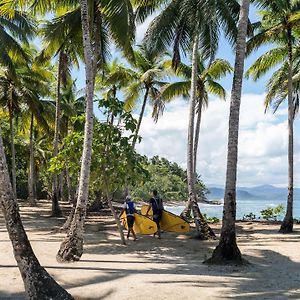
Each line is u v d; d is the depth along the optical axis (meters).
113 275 9.95
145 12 18.44
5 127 42.38
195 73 19.12
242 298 8.04
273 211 28.45
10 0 13.98
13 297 8.10
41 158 52.19
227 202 12.04
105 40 18.48
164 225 18.27
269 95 24.44
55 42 18.66
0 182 7.36
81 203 12.11
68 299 7.14
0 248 13.72
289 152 20.94
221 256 11.90
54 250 13.54
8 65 23.72
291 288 9.01
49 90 33.28
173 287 8.73
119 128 14.88
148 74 27.16
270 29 20.73
